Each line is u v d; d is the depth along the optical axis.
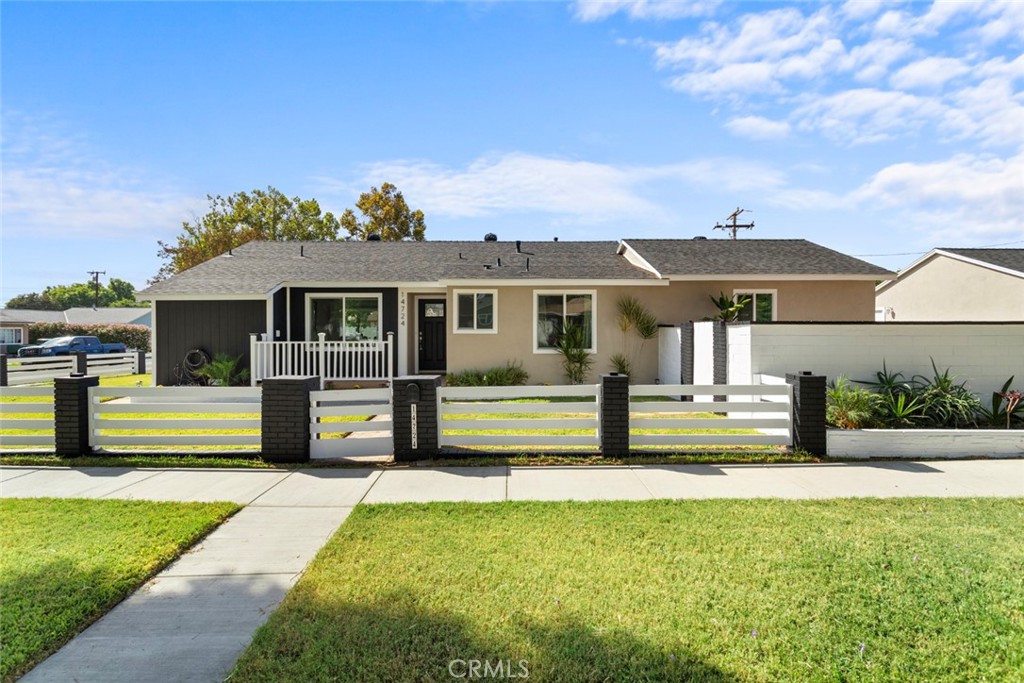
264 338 12.70
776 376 8.43
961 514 4.72
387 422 7.08
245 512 4.88
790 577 3.45
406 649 2.67
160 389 7.08
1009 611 3.02
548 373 13.58
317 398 6.92
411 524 4.48
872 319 13.79
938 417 7.61
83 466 6.56
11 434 7.82
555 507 4.92
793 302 13.77
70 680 2.48
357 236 32.06
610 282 13.28
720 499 5.19
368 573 3.53
